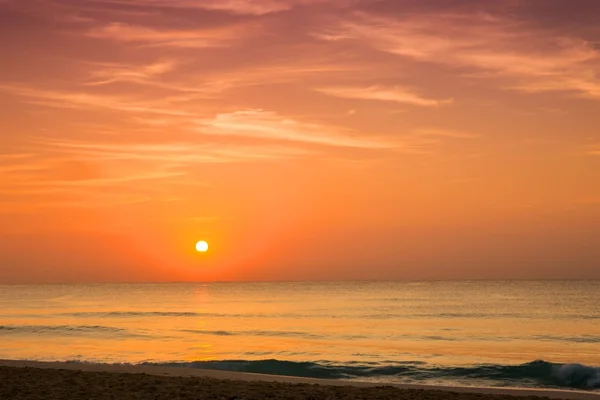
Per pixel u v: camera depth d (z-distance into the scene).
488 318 66.38
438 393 16.92
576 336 46.78
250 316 71.81
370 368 28.62
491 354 35.91
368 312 77.94
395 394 16.30
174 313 76.81
